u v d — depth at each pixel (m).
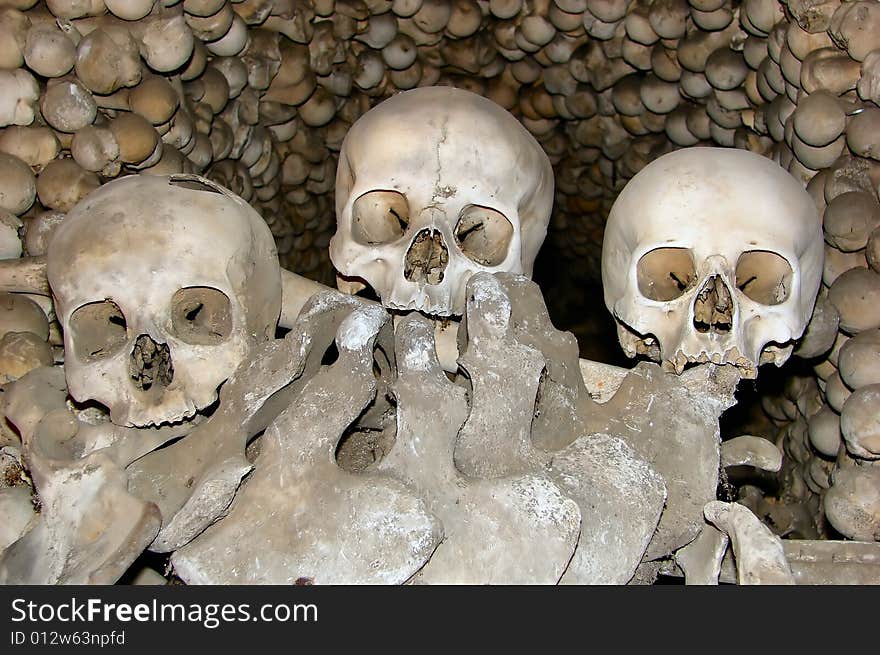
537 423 1.98
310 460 1.74
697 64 3.04
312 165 3.56
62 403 2.05
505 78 3.58
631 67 3.32
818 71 2.47
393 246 2.22
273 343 1.90
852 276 2.42
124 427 1.94
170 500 1.85
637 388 2.00
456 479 1.74
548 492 1.73
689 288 2.11
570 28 3.26
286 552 1.69
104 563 1.69
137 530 1.70
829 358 2.55
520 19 3.33
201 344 1.92
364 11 3.17
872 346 2.35
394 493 1.70
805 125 2.43
